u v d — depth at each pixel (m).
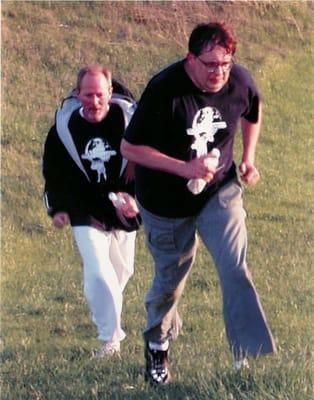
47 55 39.78
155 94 13.41
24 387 15.35
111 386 14.93
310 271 26.39
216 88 13.42
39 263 27.66
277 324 20.48
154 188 13.95
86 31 41.44
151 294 14.67
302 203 33.16
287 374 13.38
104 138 16.89
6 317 22.11
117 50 40.81
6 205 31.72
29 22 41.12
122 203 17.03
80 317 22.11
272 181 34.72
